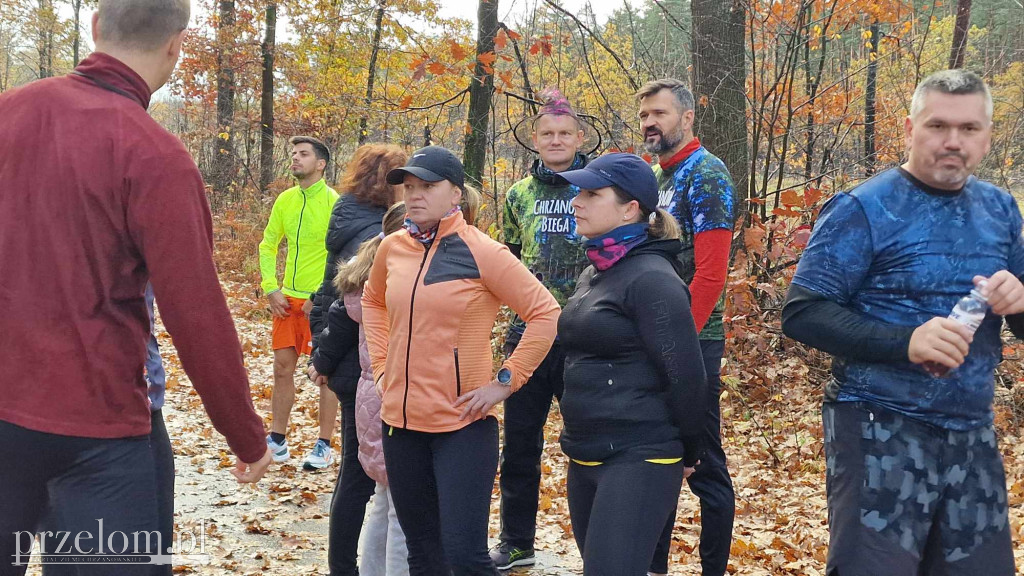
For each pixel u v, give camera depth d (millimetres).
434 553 3334
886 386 2488
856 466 2514
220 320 2240
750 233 7418
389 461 3271
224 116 22844
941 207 2471
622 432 2832
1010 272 2506
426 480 3277
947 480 2482
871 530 2479
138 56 2305
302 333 5980
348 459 3652
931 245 2449
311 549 4547
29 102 2232
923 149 2418
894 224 2480
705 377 2816
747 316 7812
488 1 9523
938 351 2309
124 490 2244
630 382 2838
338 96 19703
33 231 2154
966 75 2381
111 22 2283
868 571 2463
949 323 2303
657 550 3732
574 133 4113
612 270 2920
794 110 9508
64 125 2191
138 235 2182
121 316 2221
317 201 5910
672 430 2850
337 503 3645
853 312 2510
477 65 9703
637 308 2807
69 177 2154
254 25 21875
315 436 6848
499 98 11539
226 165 22031
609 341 2848
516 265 3242
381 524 3639
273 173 21188
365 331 3441
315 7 20172
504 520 4293
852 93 10828
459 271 3184
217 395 2279
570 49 10859
